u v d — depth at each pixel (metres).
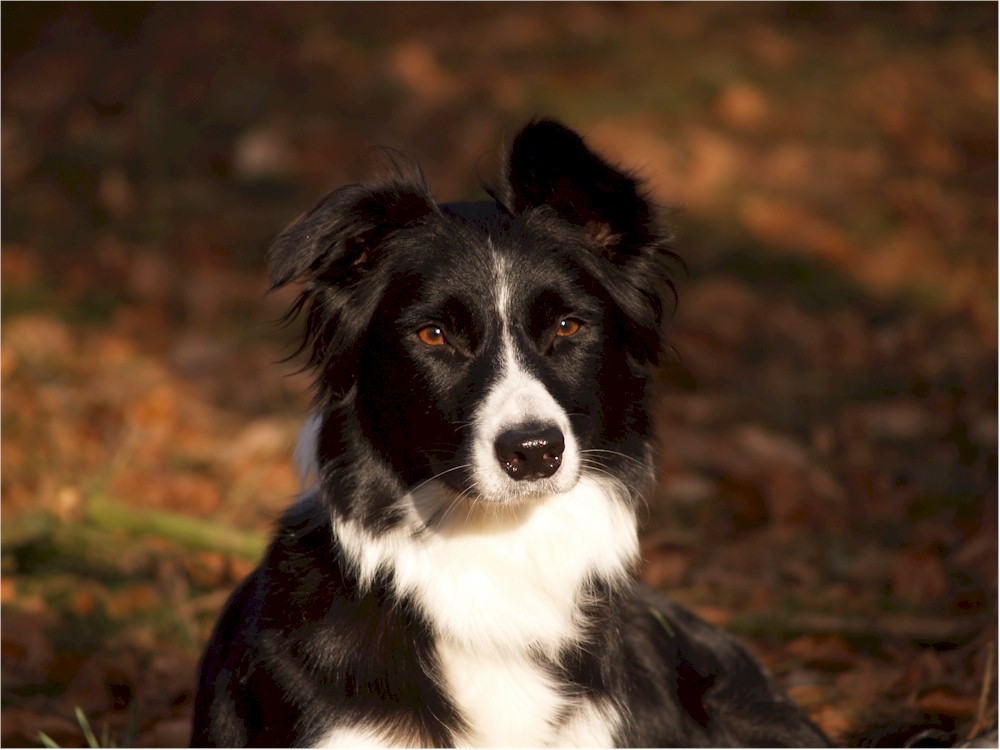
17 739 7.02
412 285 5.48
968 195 17.73
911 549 9.06
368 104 19.00
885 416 11.26
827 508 9.70
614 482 5.74
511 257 5.49
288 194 16.84
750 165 17.88
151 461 10.69
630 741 5.85
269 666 5.50
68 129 17.66
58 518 9.20
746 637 8.10
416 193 5.69
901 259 15.75
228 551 9.03
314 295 5.71
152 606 8.46
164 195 16.45
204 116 18.31
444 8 22.58
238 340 13.44
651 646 6.32
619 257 5.89
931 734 6.81
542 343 5.46
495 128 17.92
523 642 5.57
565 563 5.66
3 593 8.52
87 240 15.41
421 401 5.41
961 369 11.92
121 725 7.26
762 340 13.44
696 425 11.56
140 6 20.64
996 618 7.82
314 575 5.58
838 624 8.05
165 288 14.62
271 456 10.87
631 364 5.86
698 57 20.86
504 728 5.55
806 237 16.00
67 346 12.85
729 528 9.69
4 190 16.20
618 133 18.19
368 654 5.43
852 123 19.45
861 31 22.58
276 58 19.97
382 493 5.54
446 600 5.52
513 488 5.09
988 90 20.81
